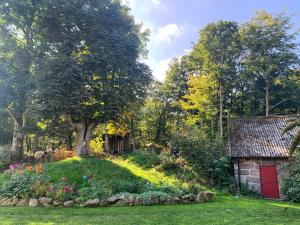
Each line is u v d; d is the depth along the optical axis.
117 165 17.28
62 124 23.27
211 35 33.66
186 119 37.53
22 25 23.41
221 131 30.78
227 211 10.68
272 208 12.08
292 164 12.60
